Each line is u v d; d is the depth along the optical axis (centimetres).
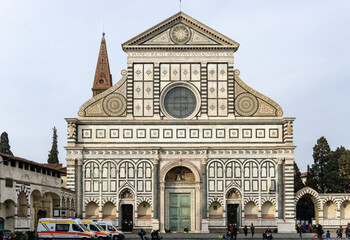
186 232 8569
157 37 8925
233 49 8900
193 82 8856
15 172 6119
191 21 8912
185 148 8669
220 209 8656
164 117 8769
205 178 8631
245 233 7844
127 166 8662
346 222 8862
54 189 7406
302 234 8256
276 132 8738
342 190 11331
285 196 8562
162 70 8875
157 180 8619
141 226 8588
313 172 11781
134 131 8731
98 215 8581
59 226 6297
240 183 8638
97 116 8762
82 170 8625
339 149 11875
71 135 8644
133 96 8819
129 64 8875
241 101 8819
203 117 8756
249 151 8688
